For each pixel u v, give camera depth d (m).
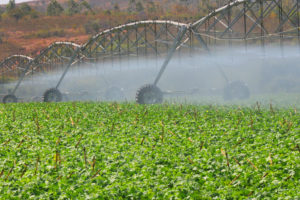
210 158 26.27
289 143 29.31
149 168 24.89
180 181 22.05
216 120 44.66
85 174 24.61
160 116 50.41
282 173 22.44
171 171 24.44
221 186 21.17
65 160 28.92
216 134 36.34
